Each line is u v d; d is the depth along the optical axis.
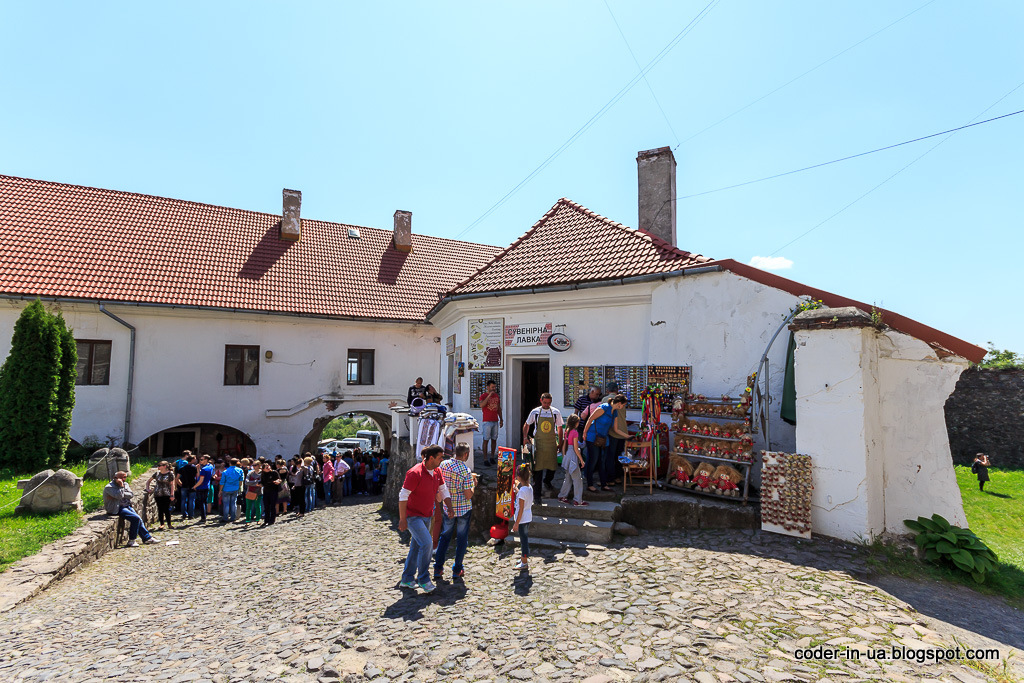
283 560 9.14
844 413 6.89
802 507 6.99
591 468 8.73
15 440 13.85
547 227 14.52
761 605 5.16
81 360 17.48
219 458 19.98
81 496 12.05
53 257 18.02
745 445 8.01
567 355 11.24
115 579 8.74
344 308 21.61
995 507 13.71
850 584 5.61
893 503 7.16
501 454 8.04
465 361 13.09
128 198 21.77
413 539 6.54
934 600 5.55
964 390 21.83
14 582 7.75
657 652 4.36
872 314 7.45
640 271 10.00
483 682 4.10
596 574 6.25
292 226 23.73
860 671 4.00
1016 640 4.81
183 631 6.10
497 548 7.72
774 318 8.65
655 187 14.09
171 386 18.64
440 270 25.88
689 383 9.53
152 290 18.48
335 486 17.61
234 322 19.83
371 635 5.16
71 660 5.38
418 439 10.84
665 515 7.91
